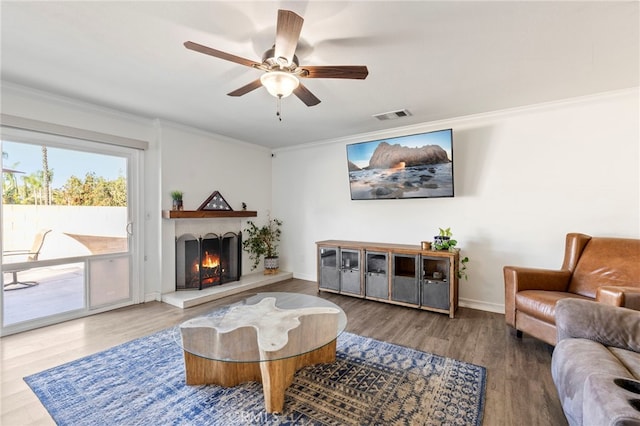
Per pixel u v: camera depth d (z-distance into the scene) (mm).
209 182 4387
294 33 1532
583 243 2812
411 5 1648
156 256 3885
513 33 1917
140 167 3732
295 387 1987
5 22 1803
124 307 3582
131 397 1873
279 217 5426
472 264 3621
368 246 3834
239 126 4031
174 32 1919
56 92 2906
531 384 2012
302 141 4898
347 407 1783
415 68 2389
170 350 2488
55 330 2896
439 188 3656
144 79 2604
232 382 1985
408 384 2014
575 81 2623
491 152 3486
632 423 947
